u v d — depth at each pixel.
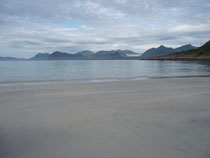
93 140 3.50
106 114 5.25
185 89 10.18
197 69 28.61
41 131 3.94
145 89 10.20
